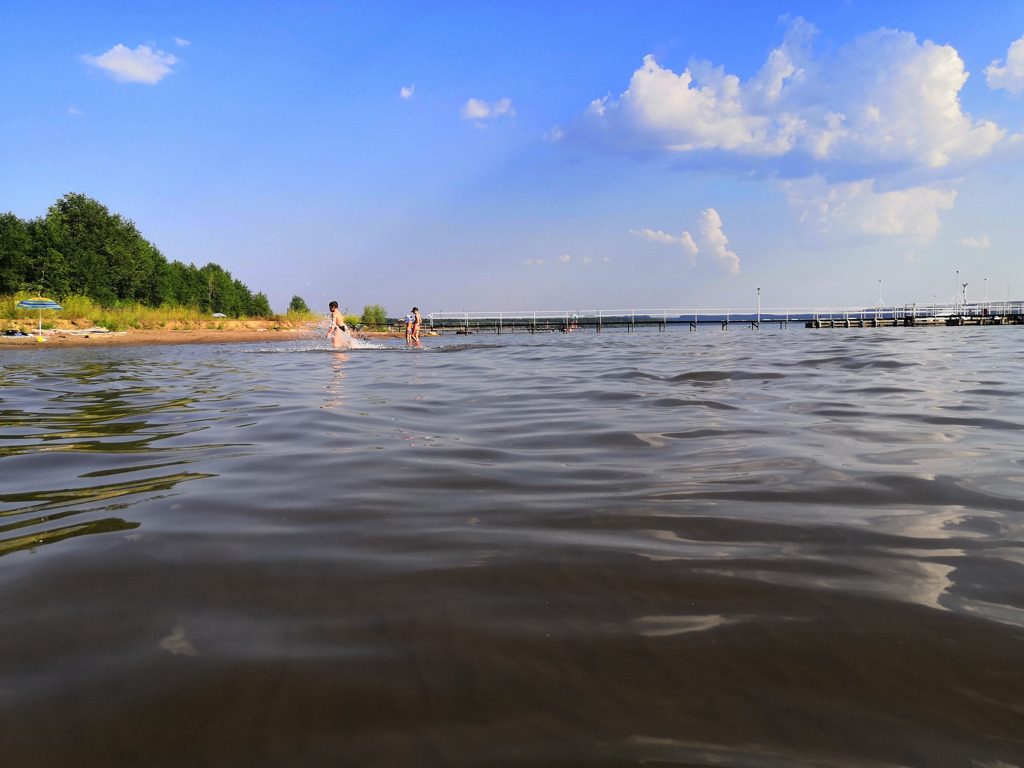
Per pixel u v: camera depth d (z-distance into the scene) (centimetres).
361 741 101
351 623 141
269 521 216
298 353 1530
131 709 110
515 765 95
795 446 327
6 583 165
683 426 396
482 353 1409
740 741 100
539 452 328
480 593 156
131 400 581
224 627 140
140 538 199
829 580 160
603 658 125
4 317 2742
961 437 344
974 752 97
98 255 4178
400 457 318
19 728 105
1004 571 164
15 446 361
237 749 100
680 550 183
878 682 116
